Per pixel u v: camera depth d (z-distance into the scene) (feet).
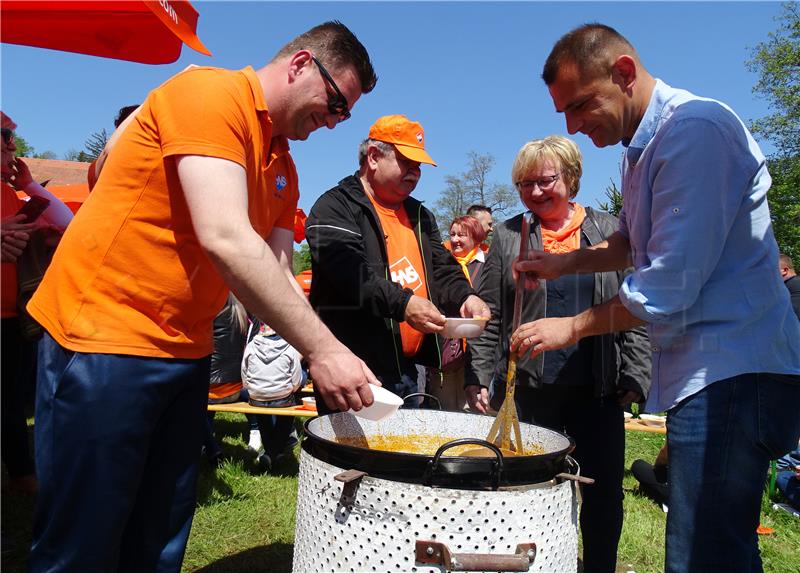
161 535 5.08
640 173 4.94
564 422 7.21
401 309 6.22
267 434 12.73
